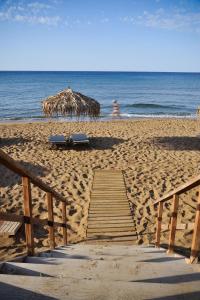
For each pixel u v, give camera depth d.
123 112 28.25
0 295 1.58
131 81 84.56
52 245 3.87
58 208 6.55
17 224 5.50
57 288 1.65
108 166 9.48
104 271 2.21
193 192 7.25
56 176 8.54
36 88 57.19
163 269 2.24
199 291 1.67
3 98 40.31
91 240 5.35
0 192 7.31
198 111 15.41
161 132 15.19
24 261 2.59
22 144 12.36
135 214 6.30
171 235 3.26
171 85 70.38
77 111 11.53
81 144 12.01
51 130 15.72
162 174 8.73
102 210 6.47
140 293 1.63
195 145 12.34
